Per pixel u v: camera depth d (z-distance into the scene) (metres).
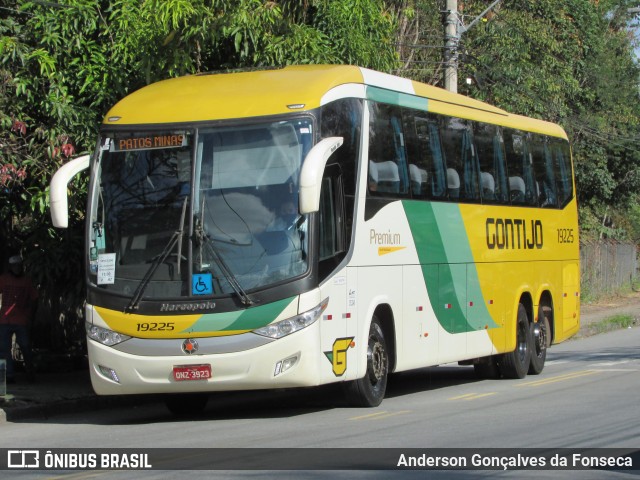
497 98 31.69
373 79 13.80
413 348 14.41
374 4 18.44
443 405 13.74
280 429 11.54
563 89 35.00
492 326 16.97
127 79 15.80
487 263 16.84
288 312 11.66
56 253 15.77
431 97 15.42
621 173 39.59
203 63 16.67
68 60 15.67
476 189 16.61
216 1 15.18
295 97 12.24
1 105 14.96
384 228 13.61
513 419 12.03
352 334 12.70
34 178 15.48
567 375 17.97
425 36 29.91
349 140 12.84
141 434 11.67
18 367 17.58
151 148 12.31
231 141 12.10
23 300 15.95
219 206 11.95
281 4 15.95
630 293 43.94
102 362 12.10
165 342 11.80
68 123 15.16
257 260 11.76
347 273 12.59
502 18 32.94
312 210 11.30
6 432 12.25
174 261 11.90
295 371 11.69
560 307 20.11
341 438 10.63
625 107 38.25
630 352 23.03
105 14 16.05
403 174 14.27
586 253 40.28
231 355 11.66
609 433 10.82
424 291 14.72
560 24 35.12
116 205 12.32
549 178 19.92
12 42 14.71
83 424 13.05
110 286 12.14
